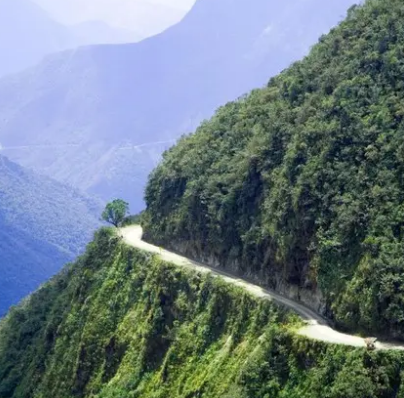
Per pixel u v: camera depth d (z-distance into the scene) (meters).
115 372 93.94
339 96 84.00
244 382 67.38
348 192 73.88
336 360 60.81
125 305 100.19
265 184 87.94
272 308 74.56
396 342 62.00
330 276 71.19
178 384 79.00
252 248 86.50
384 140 74.44
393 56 82.19
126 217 137.62
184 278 90.62
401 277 63.09
